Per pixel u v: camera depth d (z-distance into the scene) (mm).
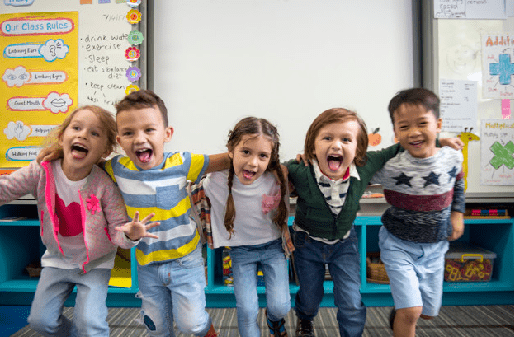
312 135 1034
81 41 1771
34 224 1620
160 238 971
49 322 951
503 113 1771
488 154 1763
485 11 1763
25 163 1800
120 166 974
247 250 1073
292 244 1104
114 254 1025
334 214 1042
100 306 961
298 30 1803
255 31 1803
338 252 1104
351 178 1032
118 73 1766
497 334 1326
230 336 1330
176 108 1810
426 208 1059
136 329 1394
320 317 1513
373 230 1940
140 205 956
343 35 1802
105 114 965
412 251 1091
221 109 1807
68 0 1771
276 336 1129
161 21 1804
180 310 990
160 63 1810
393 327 1088
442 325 1409
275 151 1029
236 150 976
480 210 1630
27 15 1781
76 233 973
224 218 1032
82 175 955
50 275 975
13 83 1797
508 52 1767
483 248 1811
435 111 1008
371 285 1625
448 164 1047
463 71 1764
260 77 1804
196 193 1097
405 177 1049
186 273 996
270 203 1043
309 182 1037
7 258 1723
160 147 958
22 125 1800
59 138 968
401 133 1023
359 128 1043
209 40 1803
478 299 1654
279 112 1804
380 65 1807
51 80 1786
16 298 1696
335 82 1804
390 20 1802
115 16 1762
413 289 1036
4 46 1795
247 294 1032
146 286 1011
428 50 1753
